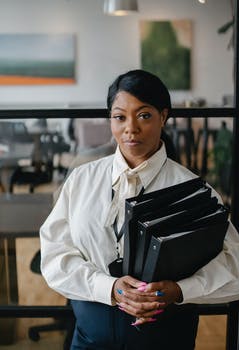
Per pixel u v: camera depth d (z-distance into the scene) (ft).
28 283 7.02
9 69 26.18
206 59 26.00
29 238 6.79
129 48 26.00
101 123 13.46
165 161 4.15
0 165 12.66
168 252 3.49
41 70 26.21
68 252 4.09
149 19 25.57
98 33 25.88
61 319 5.94
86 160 7.57
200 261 3.80
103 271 4.01
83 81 26.45
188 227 3.57
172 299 3.72
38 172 12.02
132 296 3.68
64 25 25.73
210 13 25.22
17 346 6.06
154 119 3.85
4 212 7.14
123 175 4.02
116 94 3.87
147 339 4.00
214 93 26.48
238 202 5.16
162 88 3.89
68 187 4.30
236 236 4.15
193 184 3.82
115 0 18.20
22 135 12.37
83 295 3.96
